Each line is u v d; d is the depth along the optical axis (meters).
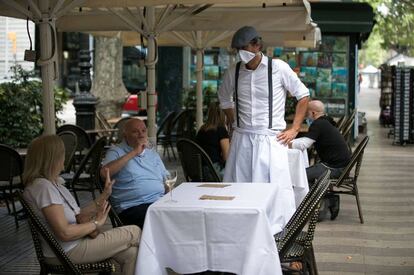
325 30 15.26
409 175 11.86
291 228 4.54
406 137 16.84
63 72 36.66
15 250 6.55
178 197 4.71
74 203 4.57
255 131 5.74
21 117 10.57
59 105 11.88
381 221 8.00
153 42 8.29
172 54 16.42
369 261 6.25
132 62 26.69
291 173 6.70
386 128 22.16
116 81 18.72
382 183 10.96
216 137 7.41
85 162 7.86
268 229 4.30
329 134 7.95
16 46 14.48
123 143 5.54
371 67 45.38
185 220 4.37
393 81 21.06
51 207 4.27
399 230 7.52
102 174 5.30
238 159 5.82
